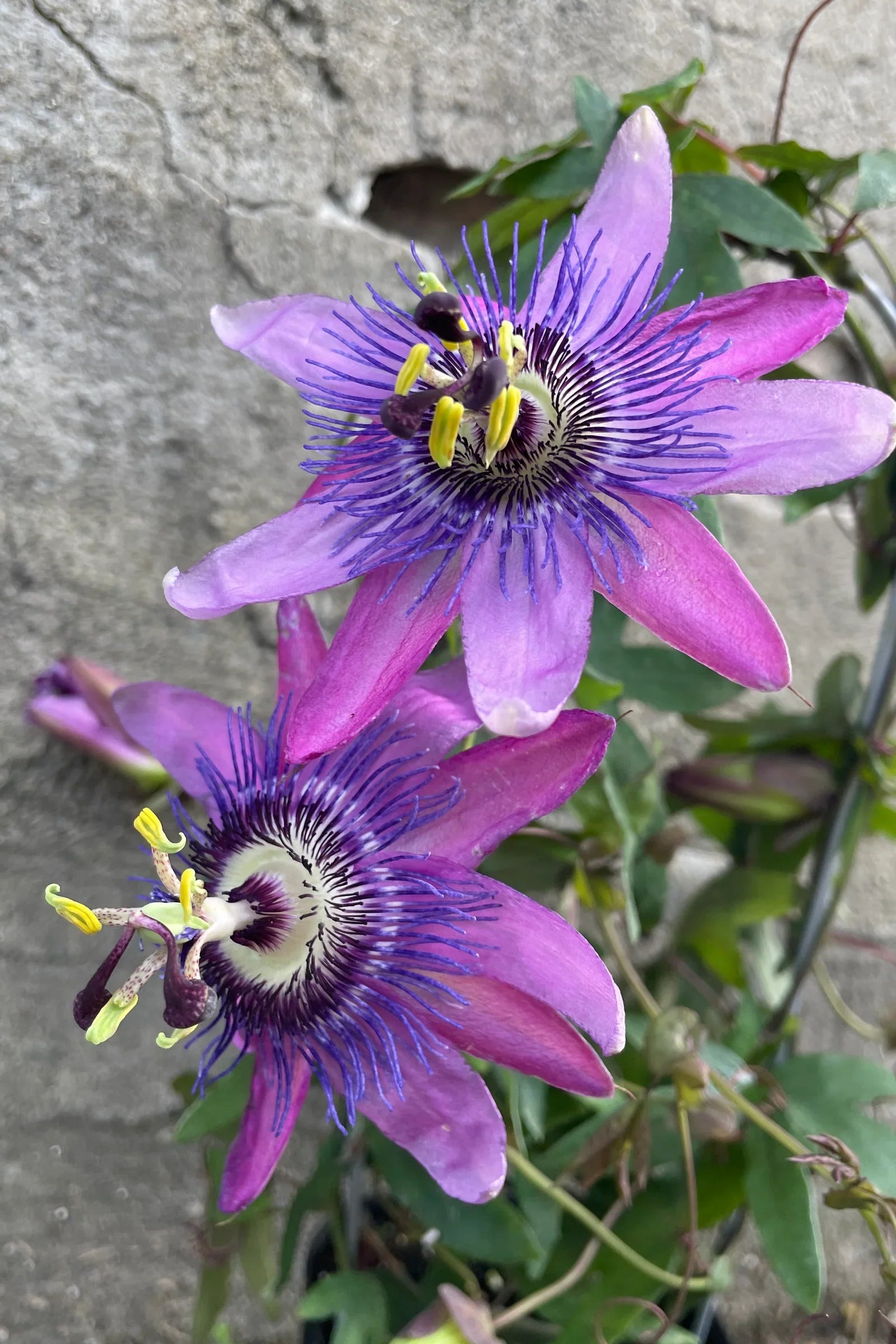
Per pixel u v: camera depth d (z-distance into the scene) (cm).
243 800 26
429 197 37
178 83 33
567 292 24
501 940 24
